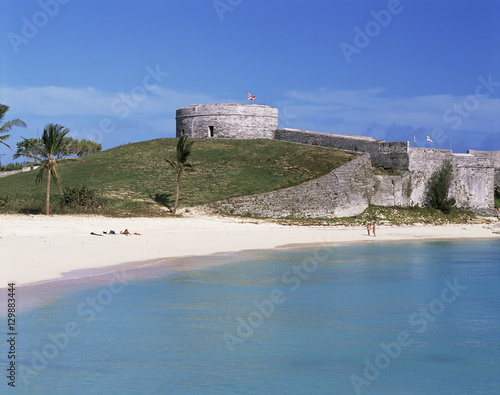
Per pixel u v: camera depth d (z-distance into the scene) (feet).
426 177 241.55
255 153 262.88
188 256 112.27
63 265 91.97
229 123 298.56
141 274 90.58
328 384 48.21
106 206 193.36
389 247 142.20
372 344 59.21
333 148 268.82
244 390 46.37
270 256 116.98
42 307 67.41
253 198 201.67
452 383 49.47
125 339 57.41
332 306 74.64
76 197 191.83
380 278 96.63
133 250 113.60
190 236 143.33
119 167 253.24
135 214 181.98
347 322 67.05
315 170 228.84
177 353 54.08
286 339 59.72
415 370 52.26
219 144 284.41
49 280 80.64
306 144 281.13
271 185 216.33
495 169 293.64
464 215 241.14
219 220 181.37
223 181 222.28
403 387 48.14
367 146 251.39
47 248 107.34
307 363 52.90
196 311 68.90
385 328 65.41
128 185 223.51
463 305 77.46
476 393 47.32
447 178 241.76
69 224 149.07
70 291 75.20
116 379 47.60
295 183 215.72
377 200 228.02
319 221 197.88
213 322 64.64
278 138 301.84
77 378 47.47
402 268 107.96
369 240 156.15
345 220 205.57
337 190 216.13
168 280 86.58
